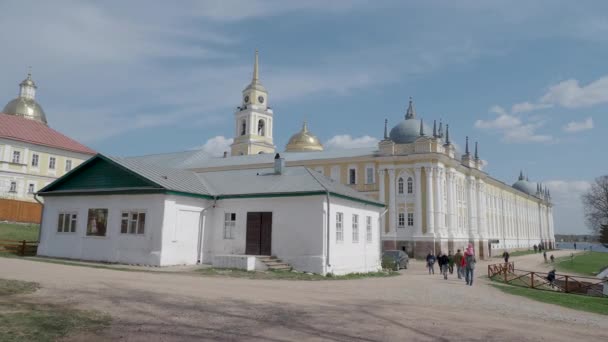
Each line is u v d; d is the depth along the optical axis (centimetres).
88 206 2603
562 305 1728
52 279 1462
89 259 2516
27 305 1024
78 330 848
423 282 2342
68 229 2667
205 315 1030
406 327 1023
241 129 8675
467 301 1614
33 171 5772
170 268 2228
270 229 2459
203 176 2934
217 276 1953
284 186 2531
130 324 913
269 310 1135
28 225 4366
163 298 1210
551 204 13738
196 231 2519
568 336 1042
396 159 5781
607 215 8425
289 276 2112
